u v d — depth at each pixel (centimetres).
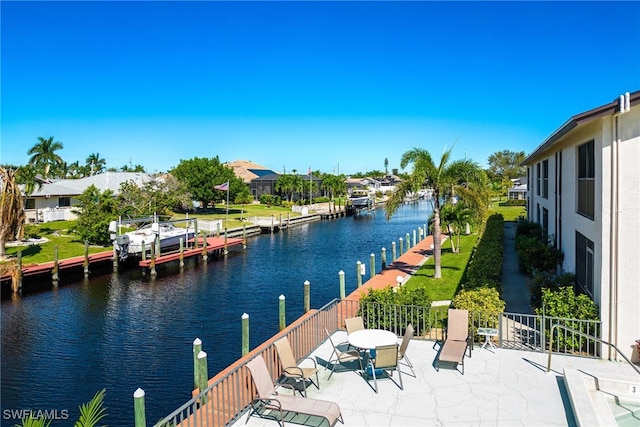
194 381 1216
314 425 722
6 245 3036
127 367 1439
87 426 635
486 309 1094
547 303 1069
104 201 3500
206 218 5366
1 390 1298
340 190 10050
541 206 2508
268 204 7725
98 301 2211
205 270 2950
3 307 2108
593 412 688
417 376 882
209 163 6544
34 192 4400
